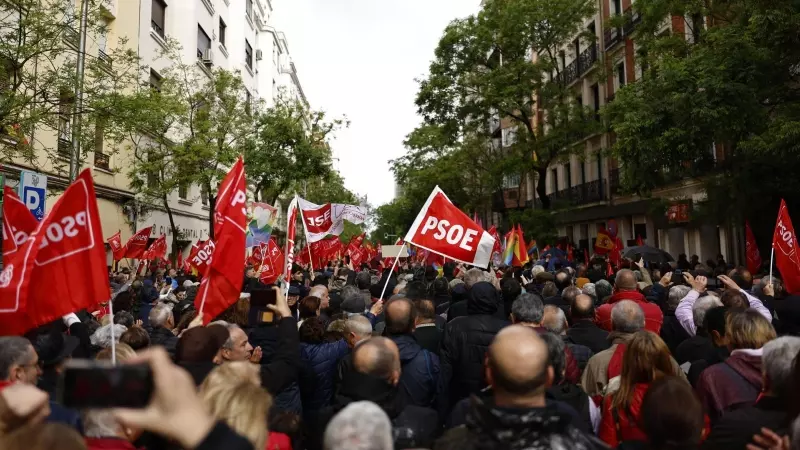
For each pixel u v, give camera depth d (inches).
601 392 178.2
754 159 549.0
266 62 1980.8
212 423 65.2
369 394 132.0
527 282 473.7
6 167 542.9
